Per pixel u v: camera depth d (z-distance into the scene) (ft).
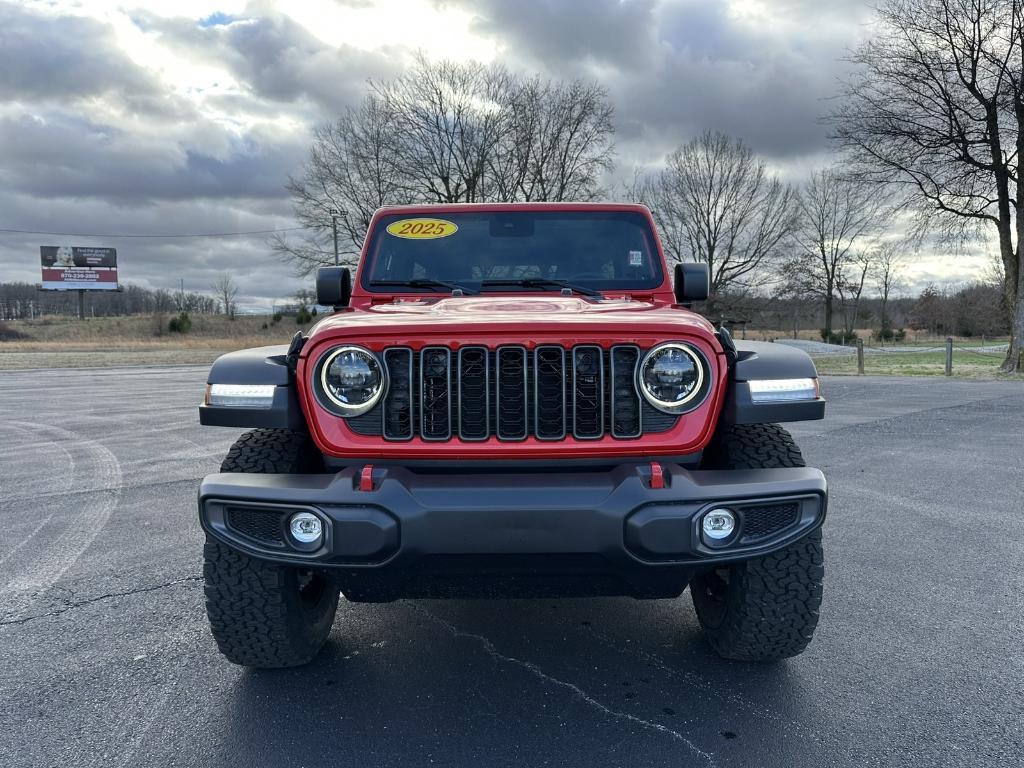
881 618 10.52
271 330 214.28
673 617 10.77
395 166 115.55
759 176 144.56
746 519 7.36
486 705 8.21
